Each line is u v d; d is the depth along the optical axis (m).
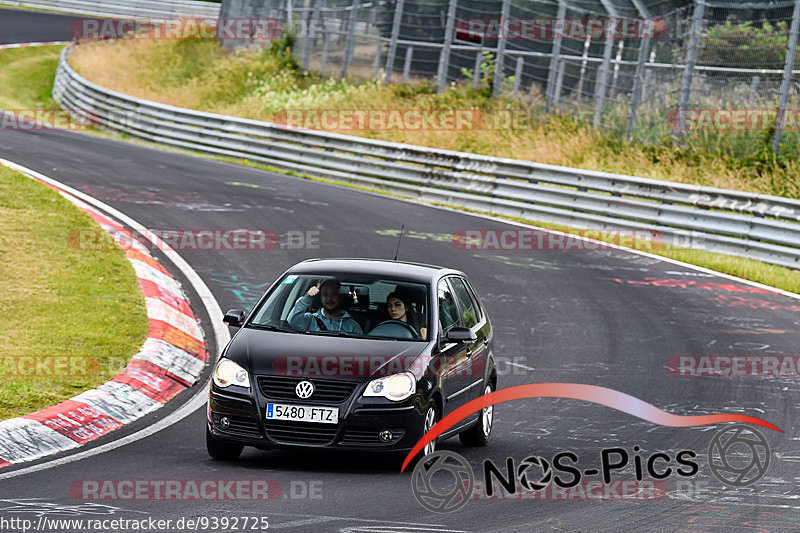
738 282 68.50
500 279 64.50
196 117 119.81
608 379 44.44
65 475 26.55
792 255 73.31
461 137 121.75
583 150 110.44
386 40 144.00
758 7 97.31
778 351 50.97
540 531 23.39
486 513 24.83
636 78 110.19
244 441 28.33
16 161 87.88
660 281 67.31
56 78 167.38
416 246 71.50
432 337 30.94
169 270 58.75
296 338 30.16
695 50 104.25
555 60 120.81
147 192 81.88
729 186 97.00
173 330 46.09
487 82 133.00
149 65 171.88
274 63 159.25
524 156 112.94
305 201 86.31
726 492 28.59
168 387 39.09
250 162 113.25
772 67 102.25
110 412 34.16
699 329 54.97
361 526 22.80
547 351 49.03
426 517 24.02
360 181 102.81
